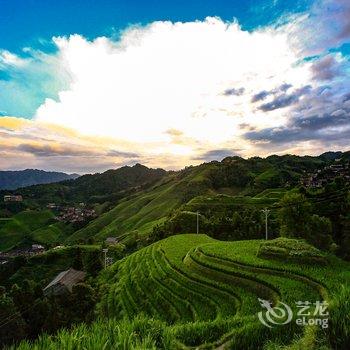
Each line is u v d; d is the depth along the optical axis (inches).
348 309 392.2
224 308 1706.4
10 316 2164.1
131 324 516.4
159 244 4028.1
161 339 515.2
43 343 393.1
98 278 3700.8
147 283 2640.3
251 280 1948.8
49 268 5123.0
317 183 7667.3
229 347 564.4
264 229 4566.9
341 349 368.8
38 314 2320.4
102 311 2464.3
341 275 1729.8
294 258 2074.3
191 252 2965.1
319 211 4128.9
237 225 4886.8
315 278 1700.3
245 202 6245.1
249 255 2359.7
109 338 386.6
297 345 445.1
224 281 2103.8
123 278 3125.0
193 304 1937.7
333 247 3152.1
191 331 681.6
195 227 5049.2
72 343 374.9
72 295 2559.1
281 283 1733.5
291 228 3294.8
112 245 5595.5
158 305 2150.6
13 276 4982.8
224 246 2827.3
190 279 2335.1
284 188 7672.2
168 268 2755.9
